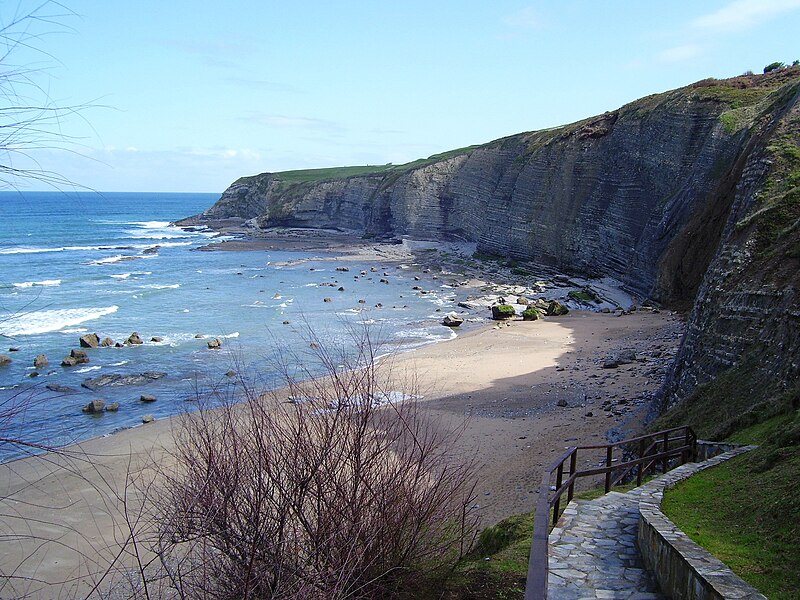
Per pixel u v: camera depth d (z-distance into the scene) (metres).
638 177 57.00
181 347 36.34
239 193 145.75
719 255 23.17
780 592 5.58
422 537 7.98
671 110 54.25
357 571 7.09
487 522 15.09
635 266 53.72
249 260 81.31
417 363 33.34
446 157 104.88
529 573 5.01
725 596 5.38
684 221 47.44
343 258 83.31
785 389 14.00
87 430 22.88
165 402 26.61
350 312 48.41
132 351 35.53
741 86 52.34
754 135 41.94
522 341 38.59
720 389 16.84
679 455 12.02
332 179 121.69
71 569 13.27
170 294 55.53
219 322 43.69
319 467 7.30
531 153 75.25
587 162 64.62
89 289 57.16
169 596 7.34
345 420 7.73
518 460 19.42
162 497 8.88
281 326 42.22
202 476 6.99
